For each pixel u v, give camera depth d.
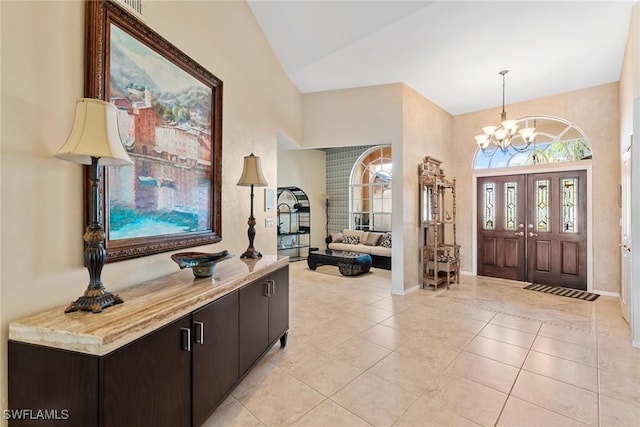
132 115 1.93
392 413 2.03
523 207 5.72
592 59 4.11
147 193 2.05
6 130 1.31
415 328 3.48
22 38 1.38
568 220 5.27
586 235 5.07
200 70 2.56
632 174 3.03
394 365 2.65
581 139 5.15
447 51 3.96
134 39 1.94
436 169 5.77
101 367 1.21
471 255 6.27
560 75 4.59
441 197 5.89
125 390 1.30
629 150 3.42
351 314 3.96
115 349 1.26
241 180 2.97
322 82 4.95
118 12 1.80
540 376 2.48
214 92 2.78
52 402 1.27
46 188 1.48
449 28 3.47
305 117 5.39
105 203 1.74
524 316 3.88
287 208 8.70
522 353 2.87
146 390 1.41
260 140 3.74
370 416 2.00
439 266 5.33
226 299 2.02
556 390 2.29
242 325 2.22
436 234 5.19
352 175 9.18
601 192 4.91
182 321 1.63
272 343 2.73
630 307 3.26
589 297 4.71
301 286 5.47
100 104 1.43
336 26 3.52
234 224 3.18
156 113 2.12
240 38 3.29
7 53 1.32
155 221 2.12
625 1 2.99
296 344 3.07
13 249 1.34
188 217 2.45
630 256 3.27
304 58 4.22
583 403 2.13
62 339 1.25
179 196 2.36
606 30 3.45
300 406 2.11
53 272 1.51
